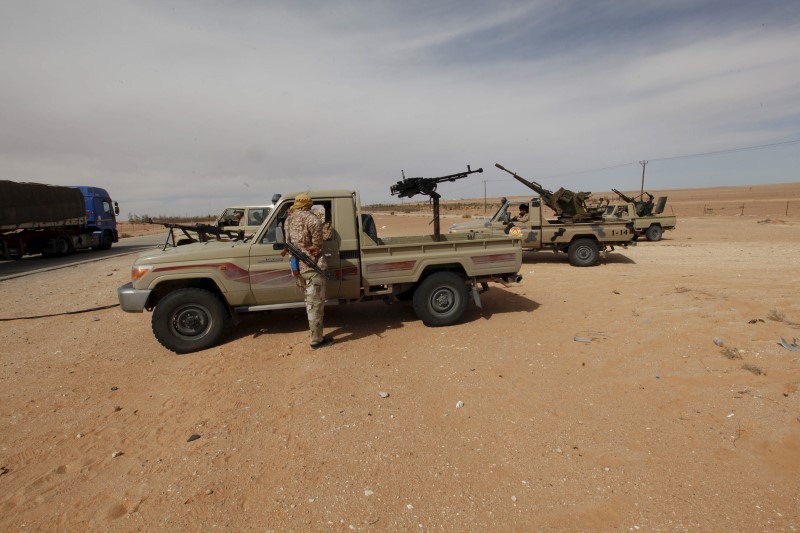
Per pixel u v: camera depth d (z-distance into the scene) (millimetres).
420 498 2631
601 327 5719
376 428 3436
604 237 11492
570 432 3285
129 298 5402
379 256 5848
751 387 3791
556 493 2627
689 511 2428
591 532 2320
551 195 12320
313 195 5707
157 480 2932
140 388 4473
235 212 11867
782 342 4637
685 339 5031
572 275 9953
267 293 5617
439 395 3967
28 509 2709
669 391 3852
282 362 4945
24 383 4703
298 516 2525
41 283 11578
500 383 4172
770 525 2295
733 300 6492
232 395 4145
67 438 3539
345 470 2928
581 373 4332
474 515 2475
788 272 9109
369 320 6512
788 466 2762
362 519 2479
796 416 3283
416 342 5430
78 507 2713
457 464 2949
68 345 6000
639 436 3189
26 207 16797
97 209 21719
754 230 23375
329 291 5801
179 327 5453
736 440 3070
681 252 14234
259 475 2928
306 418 3631
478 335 5621
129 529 2496
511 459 2980
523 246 11977
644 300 6961
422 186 7238
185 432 3531
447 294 6082
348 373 4504
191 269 5418
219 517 2553
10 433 3652
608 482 2703
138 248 23062
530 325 5961
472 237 7699
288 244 5137
